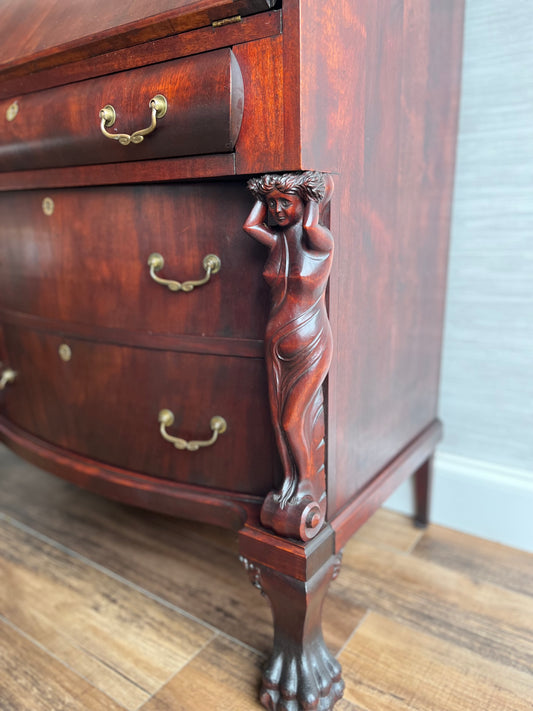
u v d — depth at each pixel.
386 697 0.68
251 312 0.61
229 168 0.53
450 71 0.82
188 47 0.52
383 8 0.59
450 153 0.87
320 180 0.49
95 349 0.74
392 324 0.76
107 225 0.67
